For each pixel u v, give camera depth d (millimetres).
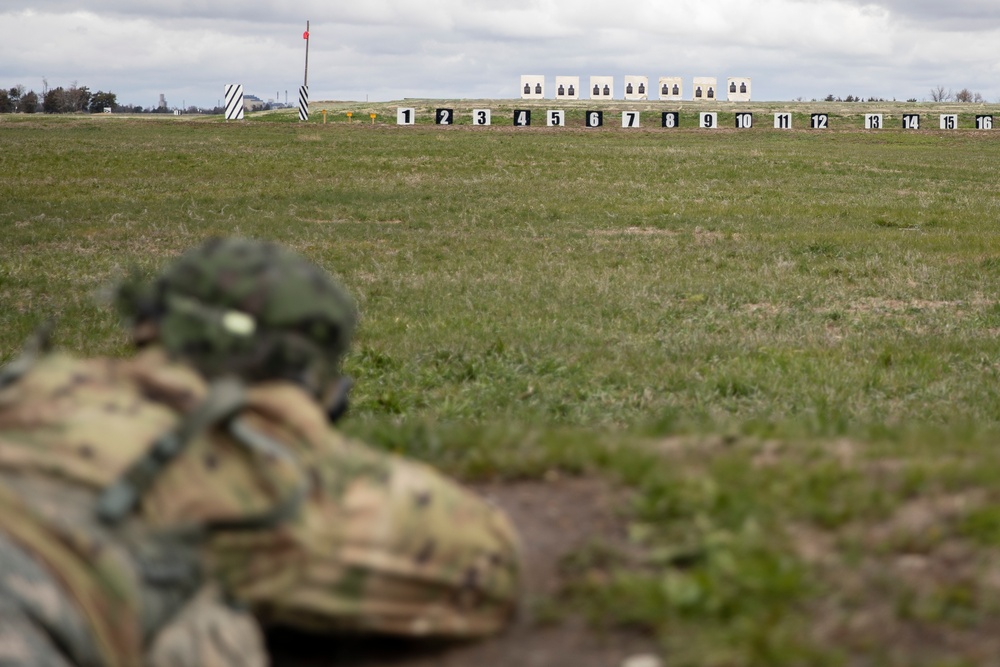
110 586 2758
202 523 3004
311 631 3297
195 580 2982
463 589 3500
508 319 13648
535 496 4805
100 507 2836
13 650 2432
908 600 3643
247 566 3117
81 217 23875
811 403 9109
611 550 4133
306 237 21719
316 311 3332
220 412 2998
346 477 3332
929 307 15148
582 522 4496
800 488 4562
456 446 5496
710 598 3654
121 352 11180
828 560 3963
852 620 3596
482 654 3555
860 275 17469
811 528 4258
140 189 29047
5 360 10516
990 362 11312
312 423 3258
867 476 4742
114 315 13344
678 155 41094
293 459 3129
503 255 19641
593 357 11188
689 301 15352
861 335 12914
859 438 5648
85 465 2908
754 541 4016
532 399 9094
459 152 40312
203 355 3252
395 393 8984
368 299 15062
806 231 23203
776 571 3783
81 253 19281
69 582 2719
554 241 21641
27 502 2777
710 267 18469
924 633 3518
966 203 28969
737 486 4629
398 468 3451
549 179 33125
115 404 3066
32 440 2943
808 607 3686
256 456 3086
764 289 16172
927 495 4469
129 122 55438
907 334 12969
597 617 3689
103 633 2732
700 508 4375
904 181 34469
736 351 11602
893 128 68188
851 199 29578
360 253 19766
